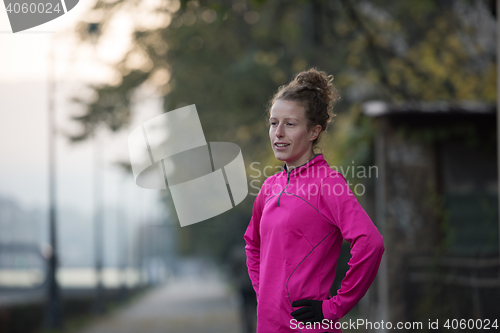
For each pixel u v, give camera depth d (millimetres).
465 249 8125
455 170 8297
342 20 13141
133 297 37281
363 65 14062
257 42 16172
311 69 2832
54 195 17516
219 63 15961
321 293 2482
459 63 13648
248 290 12172
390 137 8359
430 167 8305
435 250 7621
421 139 8305
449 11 13547
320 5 12594
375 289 9625
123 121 16656
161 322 17750
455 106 8320
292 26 15820
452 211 8203
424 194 8258
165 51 16266
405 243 8133
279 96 2691
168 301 31734
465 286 7039
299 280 2477
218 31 15961
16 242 33875
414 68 13102
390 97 13602
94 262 24234
